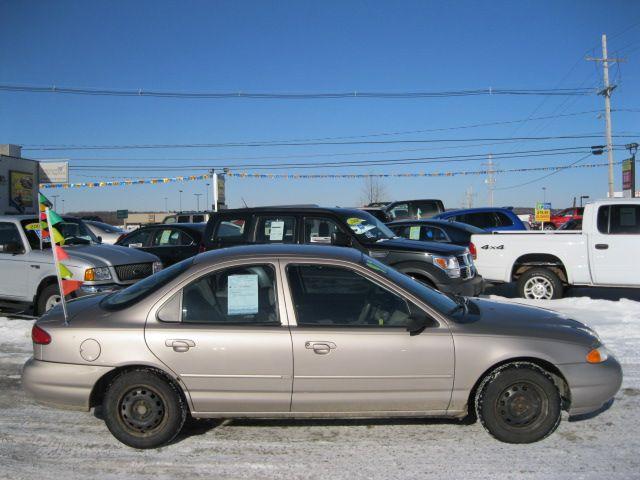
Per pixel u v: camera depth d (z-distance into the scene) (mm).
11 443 4473
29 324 8297
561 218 36406
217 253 4699
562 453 4199
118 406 4293
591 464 4027
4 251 8766
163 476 3928
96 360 4270
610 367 4438
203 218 22469
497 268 10367
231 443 4434
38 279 8445
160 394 4277
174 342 4230
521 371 4281
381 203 26750
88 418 5000
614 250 9594
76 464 4109
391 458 4152
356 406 4289
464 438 4469
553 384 4293
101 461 4156
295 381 4227
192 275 4414
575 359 4324
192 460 4160
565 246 9914
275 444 4406
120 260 8602
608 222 9680
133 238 13070
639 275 9484
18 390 5719
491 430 4328
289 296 4359
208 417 4367
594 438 4449
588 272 9773
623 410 5000
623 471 3926
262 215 8695
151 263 9062
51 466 4082
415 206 18953
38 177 35688
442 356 4254
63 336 4340
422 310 4367
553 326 4516
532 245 10117
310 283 4430
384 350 4234
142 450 4324
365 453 4234
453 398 4297
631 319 8406
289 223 8609
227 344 4223
